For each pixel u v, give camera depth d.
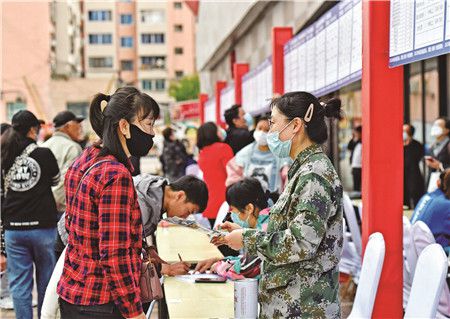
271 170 6.80
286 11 13.48
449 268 4.50
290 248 2.75
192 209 3.98
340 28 5.51
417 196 9.66
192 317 3.12
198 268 4.10
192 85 61.88
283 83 9.05
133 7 76.94
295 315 2.84
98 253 2.81
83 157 3.01
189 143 16.58
